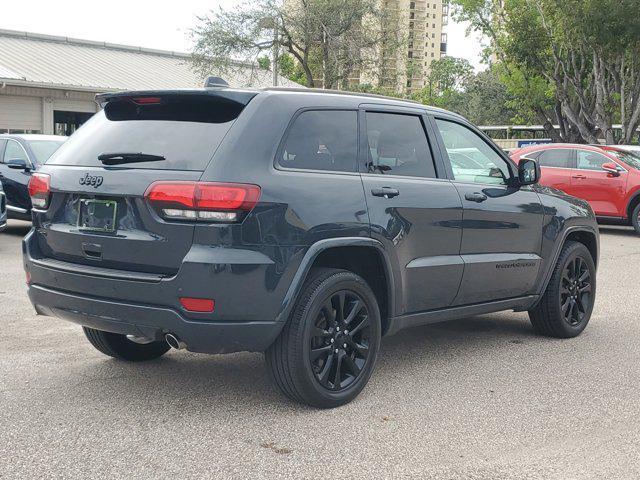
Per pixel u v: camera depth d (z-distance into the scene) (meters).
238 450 3.79
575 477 3.55
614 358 5.76
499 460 3.74
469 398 4.71
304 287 4.30
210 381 4.95
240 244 3.98
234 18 33.78
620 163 15.19
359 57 34.03
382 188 4.71
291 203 4.16
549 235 6.11
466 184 5.41
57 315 4.53
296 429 4.09
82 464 3.59
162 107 4.46
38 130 25.91
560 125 38.03
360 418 4.30
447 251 5.20
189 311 3.94
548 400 4.70
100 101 4.66
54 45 31.64
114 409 4.37
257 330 4.06
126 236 4.14
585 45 30.28
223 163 4.02
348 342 4.54
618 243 13.95
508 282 5.78
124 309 4.10
